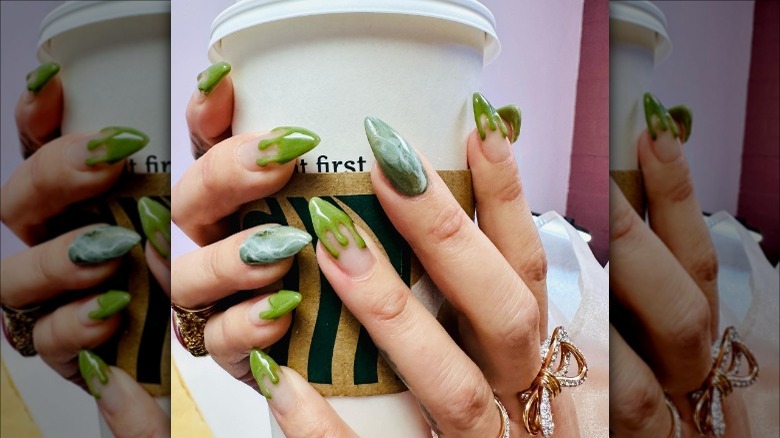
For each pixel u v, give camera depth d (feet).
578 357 0.62
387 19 0.48
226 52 0.54
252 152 0.49
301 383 0.52
